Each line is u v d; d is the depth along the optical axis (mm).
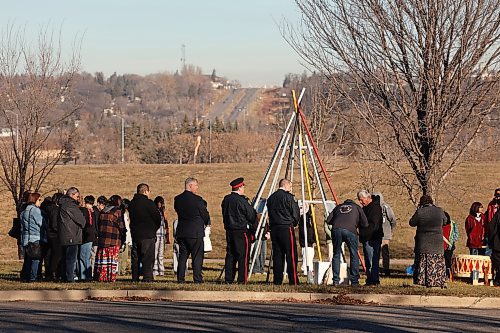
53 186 68875
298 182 57656
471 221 29438
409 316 18172
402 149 29969
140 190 25281
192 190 24531
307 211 28797
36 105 40281
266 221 29125
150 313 18172
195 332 15172
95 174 81688
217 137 123500
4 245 51812
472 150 30250
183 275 24453
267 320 17062
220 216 62656
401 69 29703
